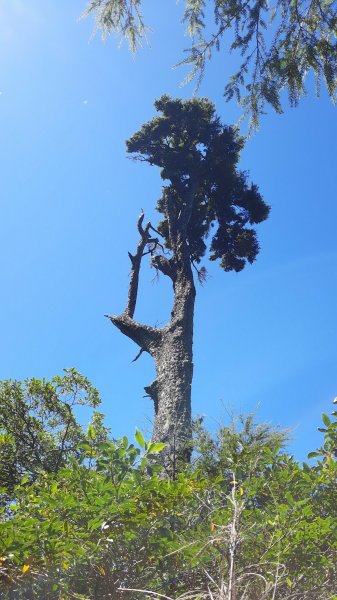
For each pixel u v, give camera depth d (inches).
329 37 334.0
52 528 128.4
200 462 195.3
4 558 123.3
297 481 156.7
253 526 131.1
